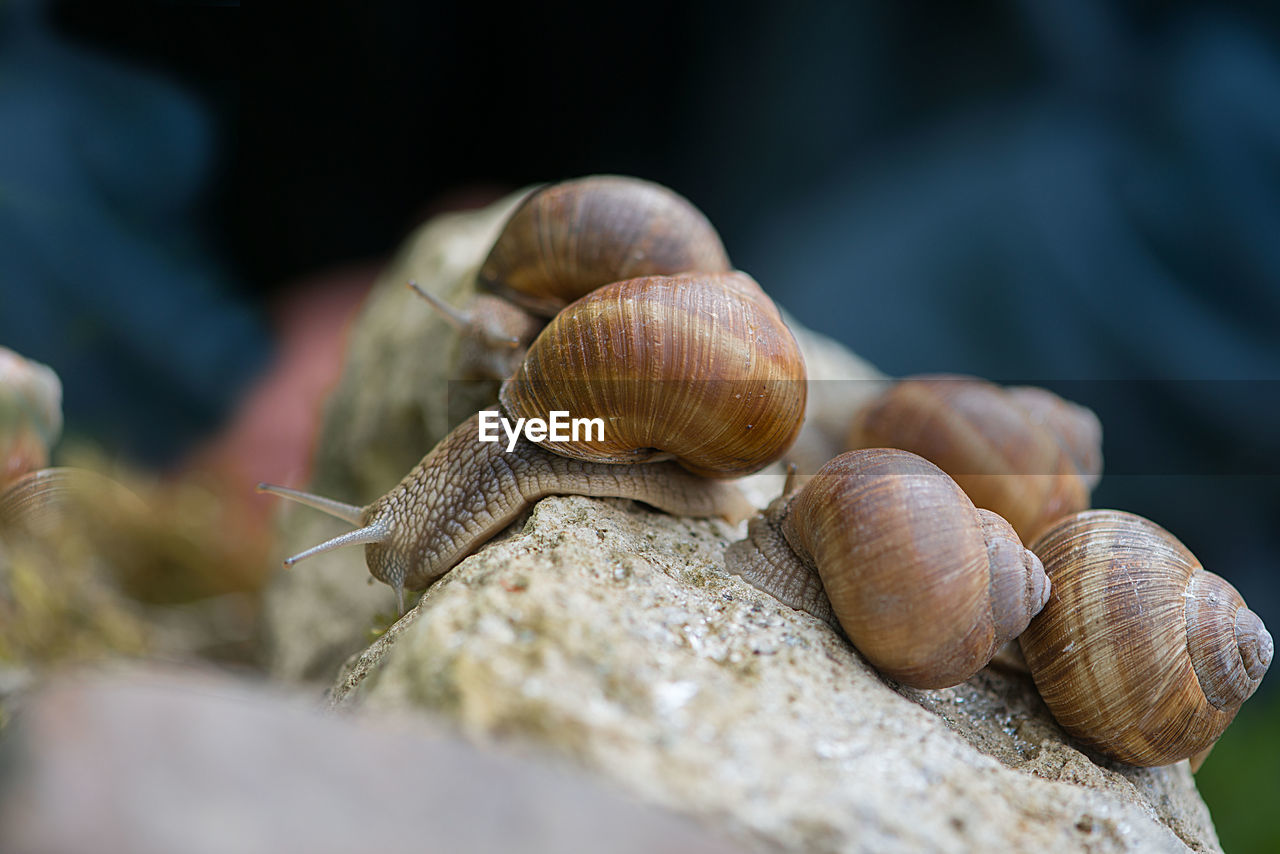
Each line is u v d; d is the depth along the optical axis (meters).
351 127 0.49
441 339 0.31
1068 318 0.48
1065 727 0.24
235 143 0.43
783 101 0.54
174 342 0.41
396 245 0.54
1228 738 0.35
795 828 0.20
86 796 0.19
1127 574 0.24
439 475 0.25
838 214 0.54
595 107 0.55
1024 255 0.48
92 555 0.33
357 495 0.32
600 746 0.20
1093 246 0.48
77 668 0.28
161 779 0.19
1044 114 0.50
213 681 0.21
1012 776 0.22
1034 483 0.27
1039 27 0.48
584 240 0.26
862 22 0.52
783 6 0.52
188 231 0.43
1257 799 0.34
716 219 0.56
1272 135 0.46
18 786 0.19
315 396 0.45
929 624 0.22
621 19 0.52
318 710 0.22
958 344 0.48
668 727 0.21
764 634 0.23
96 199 0.38
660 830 0.19
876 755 0.21
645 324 0.23
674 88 0.55
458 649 0.21
